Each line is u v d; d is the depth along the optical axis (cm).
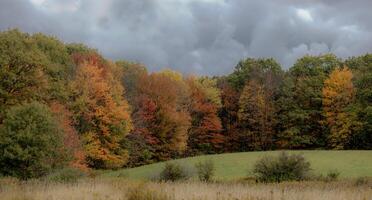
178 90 6475
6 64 3444
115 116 4491
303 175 2291
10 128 2280
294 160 2302
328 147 6556
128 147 5322
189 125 6431
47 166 2291
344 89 6372
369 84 6219
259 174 2367
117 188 1360
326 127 6600
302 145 6788
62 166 2481
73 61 4775
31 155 2252
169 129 5884
